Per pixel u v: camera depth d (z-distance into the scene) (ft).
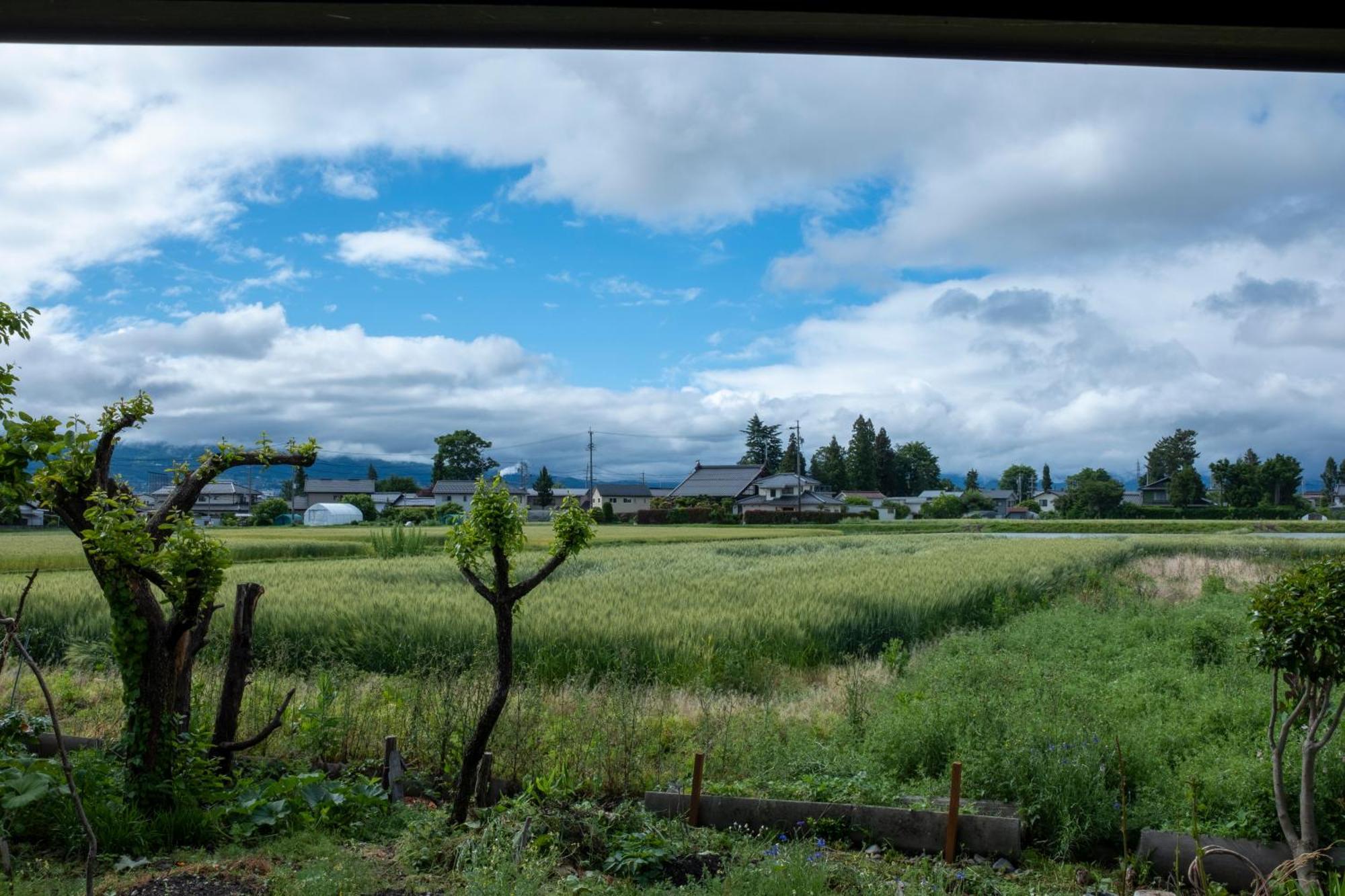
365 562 91.81
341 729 28.22
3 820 18.69
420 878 17.98
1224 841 19.75
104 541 20.12
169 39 5.76
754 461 456.86
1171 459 437.17
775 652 45.37
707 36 5.82
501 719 27.99
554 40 5.86
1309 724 18.98
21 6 5.37
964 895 18.62
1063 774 22.36
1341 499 417.28
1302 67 6.13
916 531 220.02
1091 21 5.57
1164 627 47.39
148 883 17.13
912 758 26.43
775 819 21.88
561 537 21.86
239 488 381.81
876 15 5.54
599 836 20.33
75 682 38.63
